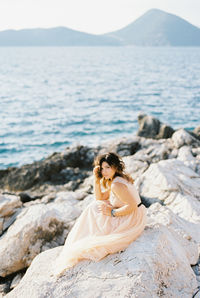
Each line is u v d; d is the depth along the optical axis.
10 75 82.62
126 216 3.94
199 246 4.96
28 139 24.42
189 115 33.59
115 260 3.67
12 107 38.03
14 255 5.18
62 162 13.37
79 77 77.50
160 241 3.88
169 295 3.45
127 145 14.81
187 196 6.75
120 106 38.62
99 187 4.34
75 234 3.99
